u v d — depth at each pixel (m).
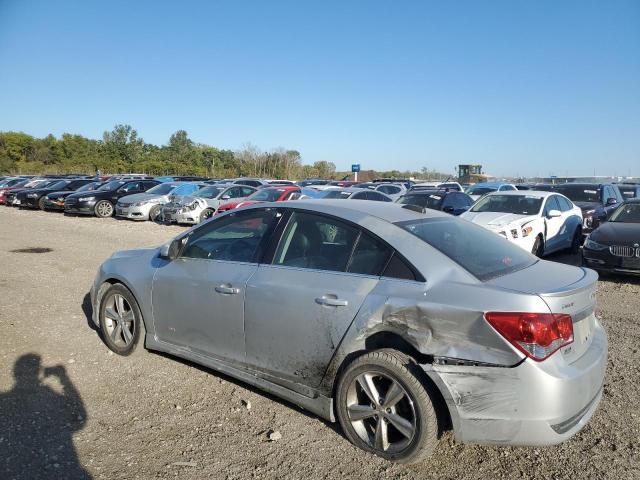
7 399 3.88
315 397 3.47
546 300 2.83
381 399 3.19
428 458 3.21
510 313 2.79
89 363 4.64
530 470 3.10
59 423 3.56
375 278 3.29
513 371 2.76
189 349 4.26
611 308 6.74
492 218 10.30
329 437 3.45
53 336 5.33
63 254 10.93
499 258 3.49
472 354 2.86
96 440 3.36
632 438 3.43
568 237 11.76
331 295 3.34
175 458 3.19
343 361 3.32
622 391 4.13
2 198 28.84
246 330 3.77
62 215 22.41
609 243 8.32
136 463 3.12
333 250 3.56
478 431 2.86
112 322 4.93
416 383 2.99
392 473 3.06
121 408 3.82
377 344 3.32
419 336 3.01
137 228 17.25
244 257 3.98
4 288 7.43
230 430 3.53
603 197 14.25
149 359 4.75
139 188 22.58
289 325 3.52
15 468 3.00
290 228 3.83
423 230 3.54
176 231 16.53
